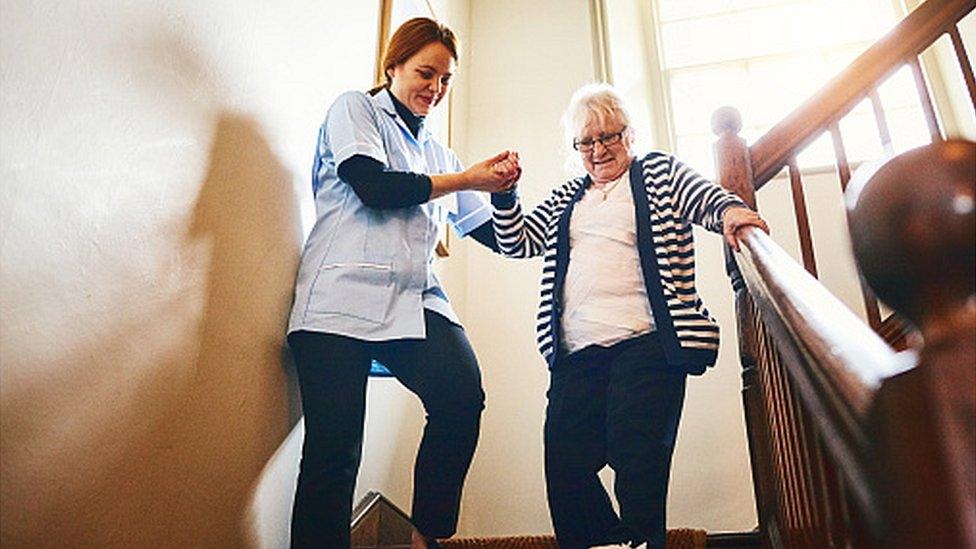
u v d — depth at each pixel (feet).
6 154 3.02
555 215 5.61
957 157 1.23
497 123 11.30
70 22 3.41
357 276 4.56
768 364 4.92
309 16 6.12
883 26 11.84
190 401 4.08
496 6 12.39
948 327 1.14
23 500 2.97
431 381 4.58
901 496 1.12
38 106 3.20
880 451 1.18
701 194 4.88
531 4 12.31
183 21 4.30
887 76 5.74
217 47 4.66
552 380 5.18
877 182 1.27
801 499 3.73
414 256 4.79
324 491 4.03
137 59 3.87
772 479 5.43
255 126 5.05
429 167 5.53
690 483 8.76
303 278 4.71
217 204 4.51
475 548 6.69
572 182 5.75
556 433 4.91
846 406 1.37
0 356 2.91
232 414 4.47
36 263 3.12
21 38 3.14
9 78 3.06
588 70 11.53
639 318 4.79
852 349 1.58
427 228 4.98
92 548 3.31
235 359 4.54
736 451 8.83
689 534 6.40
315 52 6.18
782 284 2.67
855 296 9.08
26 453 3.00
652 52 12.16
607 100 5.46
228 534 4.36
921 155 1.27
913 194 1.21
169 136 4.09
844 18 12.06
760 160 6.11
